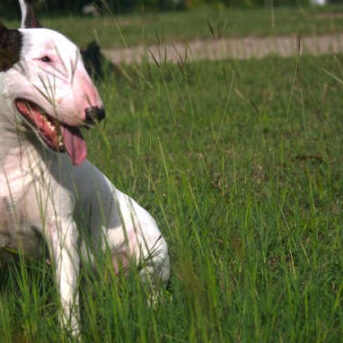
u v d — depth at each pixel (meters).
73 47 4.77
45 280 5.41
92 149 8.12
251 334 4.48
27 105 4.69
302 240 6.09
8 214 5.07
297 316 4.70
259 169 8.32
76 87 4.55
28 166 5.00
